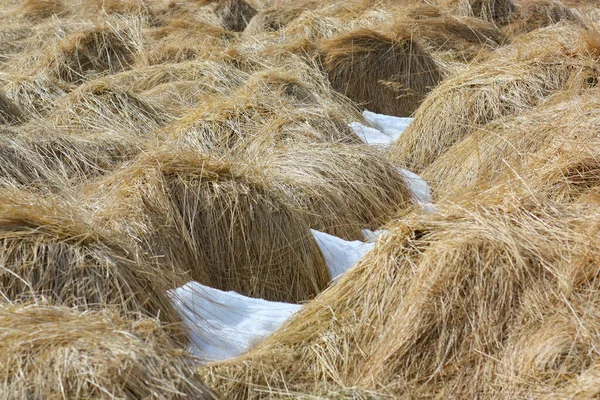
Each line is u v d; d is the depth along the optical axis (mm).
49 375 4172
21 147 8133
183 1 16922
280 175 7555
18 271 5246
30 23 15602
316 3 15867
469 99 9266
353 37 11492
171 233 6355
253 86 9852
